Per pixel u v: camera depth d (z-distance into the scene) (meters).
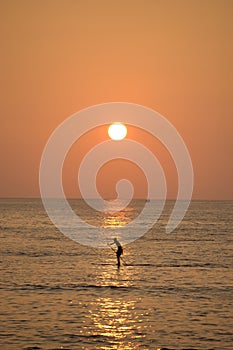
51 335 63.09
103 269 112.12
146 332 64.75
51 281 96.25
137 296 84.25
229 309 76.12
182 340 62.00
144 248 158.88
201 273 107.88
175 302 80.25
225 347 59.84
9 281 95.88
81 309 75.19
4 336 62.47
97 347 59.22
